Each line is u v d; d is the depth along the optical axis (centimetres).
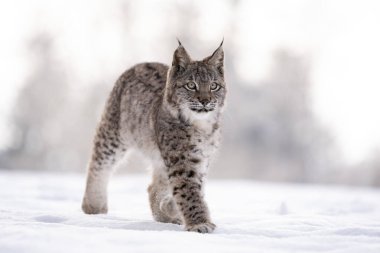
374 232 1145
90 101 6128
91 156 1575
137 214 1522
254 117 6331
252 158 6156
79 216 1265
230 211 1644
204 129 1320
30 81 6209
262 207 1775
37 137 6062
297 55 6712
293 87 6544
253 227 1206
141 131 1456
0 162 5909
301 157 6356
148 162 1473
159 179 1420
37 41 6456
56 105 6150
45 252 820
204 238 977
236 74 6303
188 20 6344
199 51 6231
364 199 2356
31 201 1712
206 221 1221
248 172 6075
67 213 1367
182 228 1223
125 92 1532
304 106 6500
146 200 1941
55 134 6075
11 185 2372
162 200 1416
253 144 6234
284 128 6419
